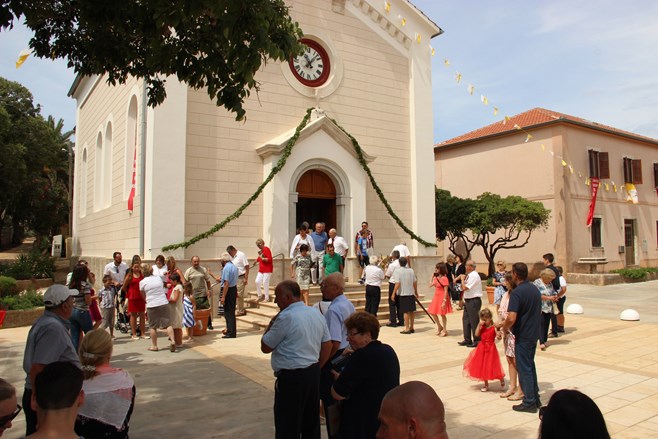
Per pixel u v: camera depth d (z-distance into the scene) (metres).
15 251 42.06
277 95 14.99
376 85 16.78
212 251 13.70
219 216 13.86
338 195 15.52
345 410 3.78
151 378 7.70
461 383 7.48
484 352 6.98
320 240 14.16
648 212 30.17
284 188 14.34
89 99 21.94
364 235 14.91
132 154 15.04
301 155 14.73
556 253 25.06
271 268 13.41
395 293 11.94
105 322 11.05
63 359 4.22
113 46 6.78
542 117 26.77
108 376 3.54
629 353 9.48
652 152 30.95
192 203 13.52
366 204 16.27
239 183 14.23
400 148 17.14
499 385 7.36
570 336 11.27
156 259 11.59
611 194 27.72
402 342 10.66
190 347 10.05
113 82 7.32
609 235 27.33
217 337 11.13
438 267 11.60
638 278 25.06
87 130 22.12
